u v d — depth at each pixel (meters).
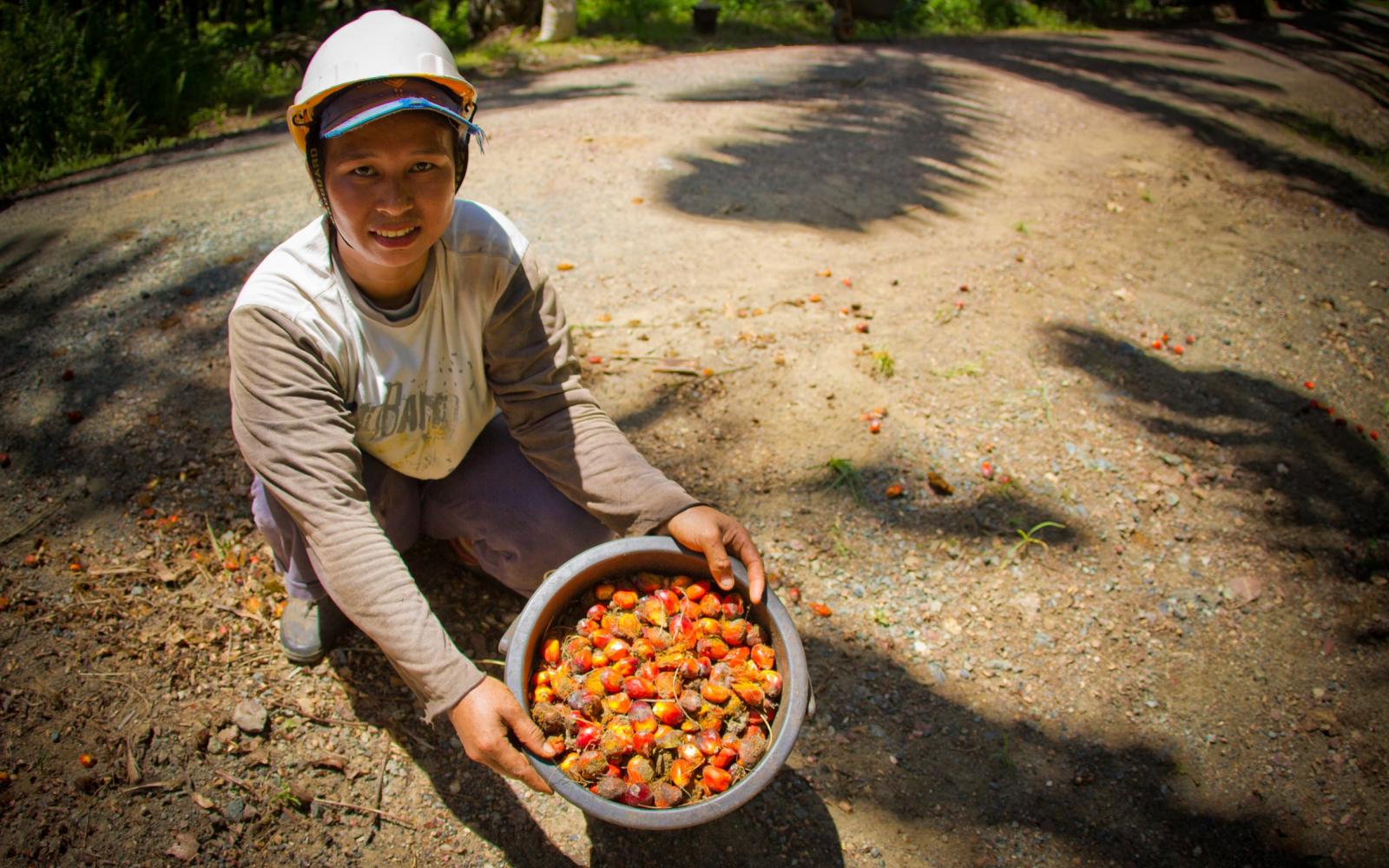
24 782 2.03
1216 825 2.22
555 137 5.89
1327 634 2.75
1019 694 2.48
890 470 3.16
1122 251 4.98
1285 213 6.00
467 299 1.85
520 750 1.57
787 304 4.01
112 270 4.00
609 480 1.95
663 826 1.48
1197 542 3.02
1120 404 3.62
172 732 2.16
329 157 1.53
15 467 2.87
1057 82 8.54
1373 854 2.17
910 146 6.21
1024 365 3.78
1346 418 3.77
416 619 1.60
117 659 2.31
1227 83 9.70
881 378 3.59
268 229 4.41
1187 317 4.36
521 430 2.04
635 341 3.69
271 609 2.49
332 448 1.65
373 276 1.71
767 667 1.79
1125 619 2.73
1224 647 2.68
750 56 9.24
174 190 5.02
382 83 1.47
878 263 4.46
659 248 4.41
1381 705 2.53
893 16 12.12
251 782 2.09
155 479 2.85
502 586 2.61
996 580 2.81
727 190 5.18
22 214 4.70
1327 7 18.23
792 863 2.06
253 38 9.49
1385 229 5.99
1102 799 2.24
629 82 7.93
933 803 2.20
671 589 1.88
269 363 1.65
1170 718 2.46
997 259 4.64
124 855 1.93
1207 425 3.57
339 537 1.61
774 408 3.39
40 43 6.66
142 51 7.35
